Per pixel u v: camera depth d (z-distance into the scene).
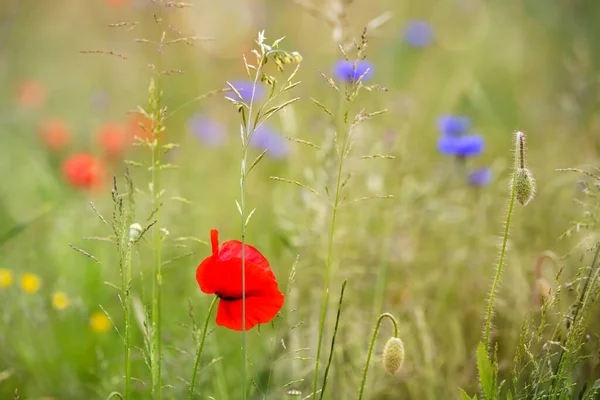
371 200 1.80
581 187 1.67
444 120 1.95
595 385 1.37
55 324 1.71
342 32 1.66
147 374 1.63
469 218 1.81
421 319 1.57
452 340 1.63
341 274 1.68
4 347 1.64
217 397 1.56
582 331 1.37
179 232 1.90
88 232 1.96
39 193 2.21
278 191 2.01
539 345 1.52
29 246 1.98
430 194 1.80
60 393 1.63
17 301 1.68
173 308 1.72
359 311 1.64
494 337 1.62
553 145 2.14
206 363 1.57
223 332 1.69
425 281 1.71
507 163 2.23
